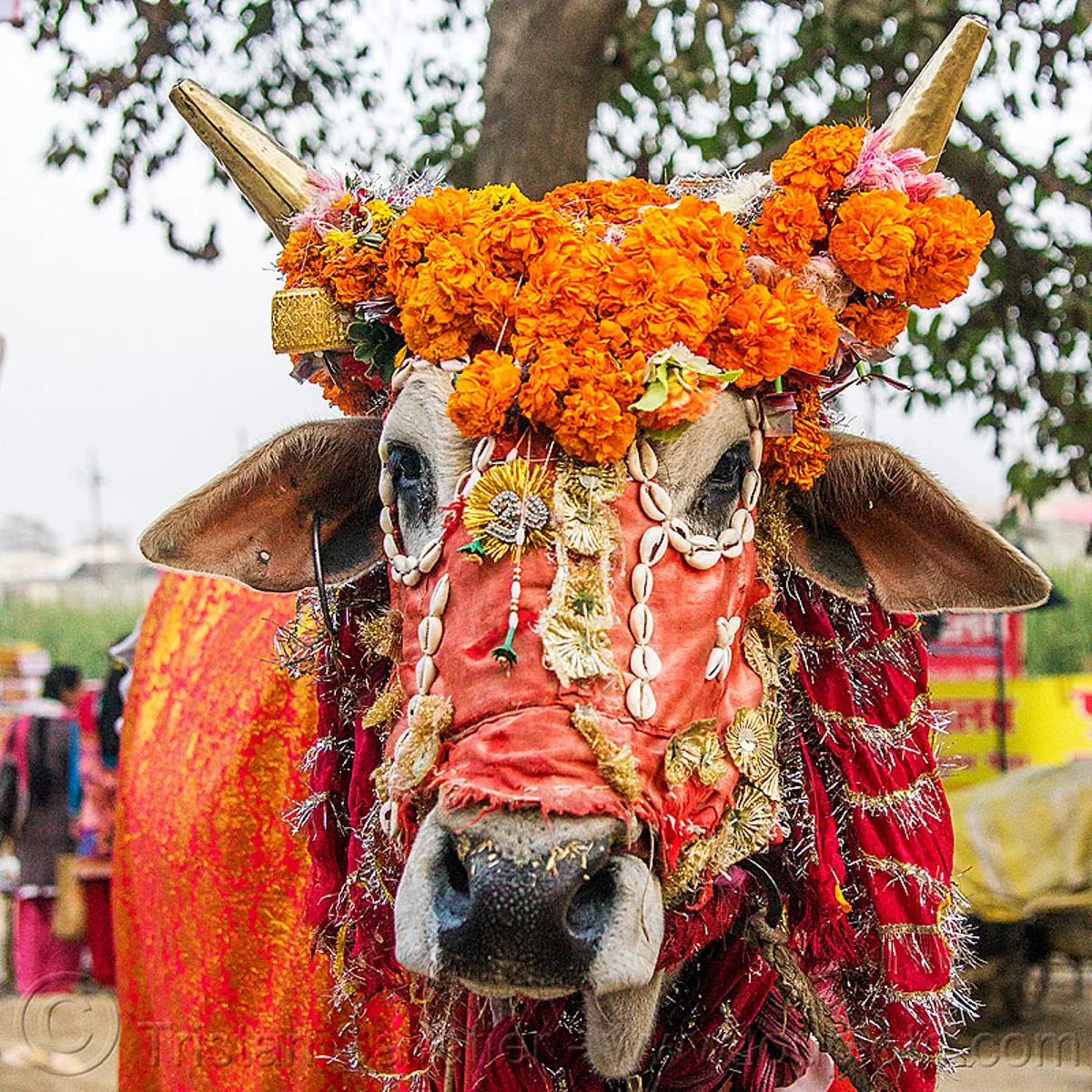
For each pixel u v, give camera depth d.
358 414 2.86
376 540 2.85
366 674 2.81
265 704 3.51
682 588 2.27
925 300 2.59
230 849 3.50
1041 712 8.61
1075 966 7.52
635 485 2.29
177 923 3.74
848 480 2.70
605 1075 2.40
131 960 4.20
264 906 3.43
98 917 8.27
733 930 2.58
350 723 2.87
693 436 2.35
